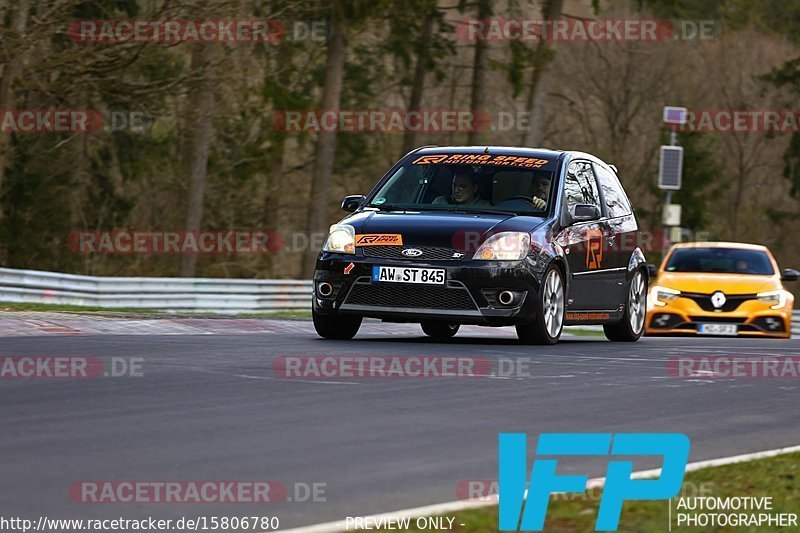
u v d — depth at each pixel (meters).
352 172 152.88
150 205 147.38
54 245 138.88
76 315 49.56
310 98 144.88
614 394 30.78
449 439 23.61
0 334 40.53
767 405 30.28
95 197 142.75
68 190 138.38
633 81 181.75
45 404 26.31
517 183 44.84
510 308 41.22
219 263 145.00
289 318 56.44
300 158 154.25
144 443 22.22
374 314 41.38
